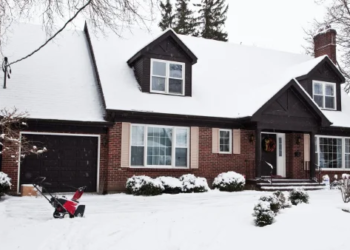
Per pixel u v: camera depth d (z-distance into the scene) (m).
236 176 16.69
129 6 10.85
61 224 8.63
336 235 6.70
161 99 16.92
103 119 15.70
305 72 20.53
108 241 7.40
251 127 17.92
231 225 8.08
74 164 15.48
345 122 20.45
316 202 11.14
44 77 16.66
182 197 14.32
